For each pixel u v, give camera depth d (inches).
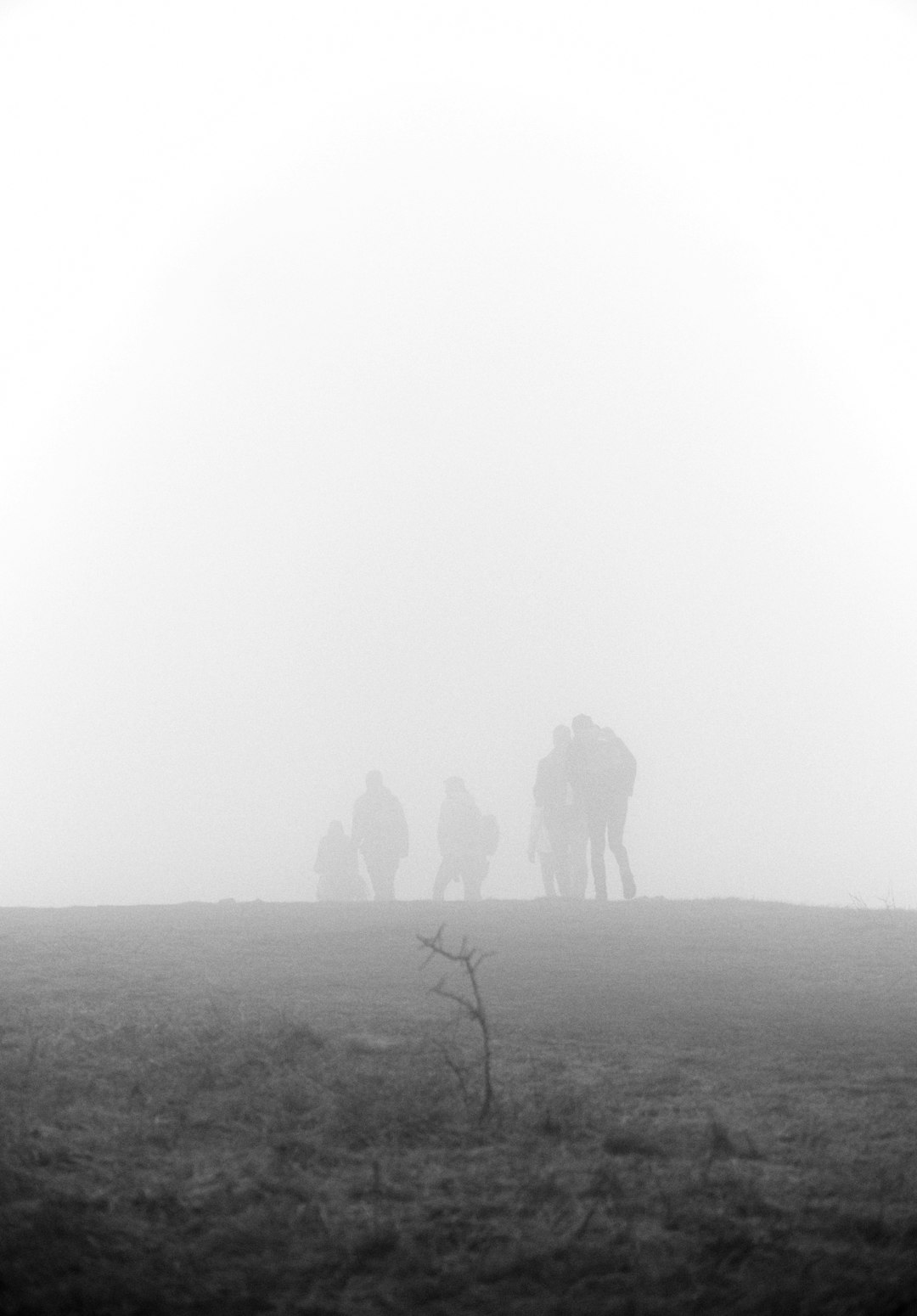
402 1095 279.0
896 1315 177.6
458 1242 207.0
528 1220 215.3
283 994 431.2
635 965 520.4
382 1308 186.9
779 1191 228.5
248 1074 302.7
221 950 561.9
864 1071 320.5
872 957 550.6
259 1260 201.2
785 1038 362.6
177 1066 309.1
